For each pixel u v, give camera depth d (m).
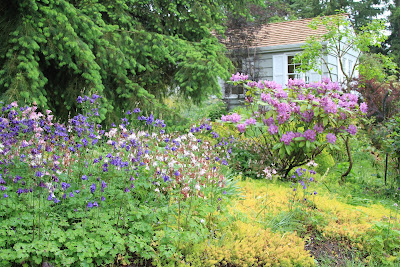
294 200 5.43
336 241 4.64
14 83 5.52
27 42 5.73
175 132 6.95
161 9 8.87
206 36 9.22
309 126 6.70
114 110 7.57
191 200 4.24
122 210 4.02
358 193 6.65
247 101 7.04
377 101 10.90
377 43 8.55
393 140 6.82
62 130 4.88
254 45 15.81
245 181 6.45
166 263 3.64
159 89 8.77
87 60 6.35
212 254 3.77
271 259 3.91
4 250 3.17
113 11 7.84
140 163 4.36
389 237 4.49
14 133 4.19
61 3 6.15
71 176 4.26
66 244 3.38
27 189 3.68
